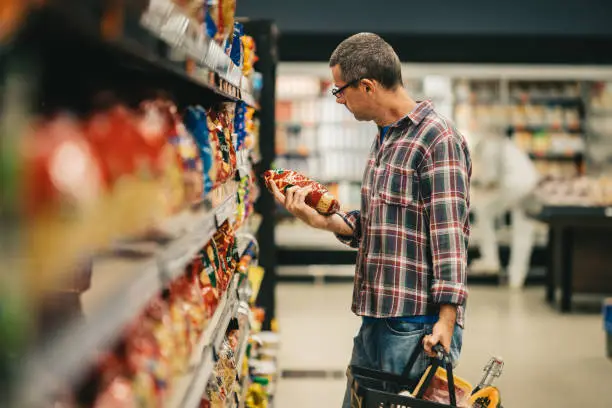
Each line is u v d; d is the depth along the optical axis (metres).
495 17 8.34
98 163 0.86
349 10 8.34
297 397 4.40
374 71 2.33
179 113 1.76
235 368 2.34
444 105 9.15
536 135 9.50
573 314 6.86
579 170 9.55
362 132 9.26
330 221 2.66
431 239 2.27
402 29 8.36
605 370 5.00
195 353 1.57
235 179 2.78
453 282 2.21
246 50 3.26
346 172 9.28
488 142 8.42
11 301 0.60
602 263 7.14
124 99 1.39
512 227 8.53
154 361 1.21
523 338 5.89
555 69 8.49
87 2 0.75
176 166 1.31
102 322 0.79
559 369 5.01
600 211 6.95
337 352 5.47
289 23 8.34
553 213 6.79
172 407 1.24
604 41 8.34
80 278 0.84
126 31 0.88
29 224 0.65
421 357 2.32
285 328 6.27
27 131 0.71
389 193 2.35
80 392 0.99
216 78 1.85
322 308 7.16
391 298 2.34
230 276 2.28
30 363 0.60
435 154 2.28
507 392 4.50
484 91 9.45
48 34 0.93
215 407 1.88
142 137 1.04
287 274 8.77
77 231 0.73
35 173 0.68
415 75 8.55
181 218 1.35
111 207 0.86
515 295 7.85
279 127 9.24
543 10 8.33
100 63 1.44
